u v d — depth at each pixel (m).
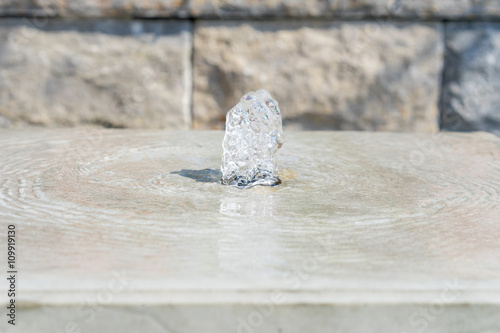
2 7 2.03
